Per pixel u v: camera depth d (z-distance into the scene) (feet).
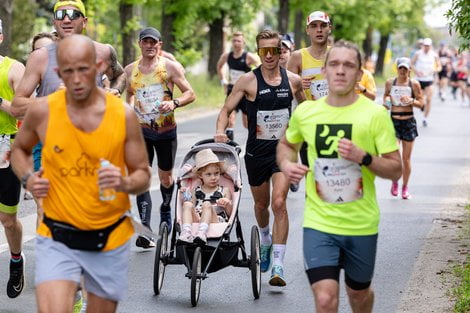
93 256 33.12
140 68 62.39
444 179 95.96
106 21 254.88
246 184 88.89
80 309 45.68
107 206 32.78
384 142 35.50
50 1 278.87
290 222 72.33
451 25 62.80
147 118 62.54
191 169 52.95
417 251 62.18
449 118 174.40
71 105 32.37
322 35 59.52
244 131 136.56
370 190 35.86
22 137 33.40
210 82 231.71
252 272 50.14
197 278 48.67
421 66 158.51
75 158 32.42
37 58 46.83
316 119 35.96
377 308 48.52
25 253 60.13
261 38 52.11
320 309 34.88
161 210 65.57
